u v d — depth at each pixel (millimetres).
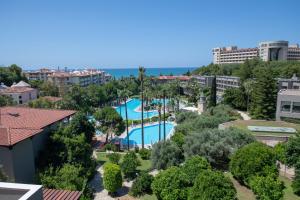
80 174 26781
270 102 64312
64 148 27000
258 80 67625
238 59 195250
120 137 61781
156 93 82000
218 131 35031
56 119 28625
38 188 9789
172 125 72000
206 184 20312
